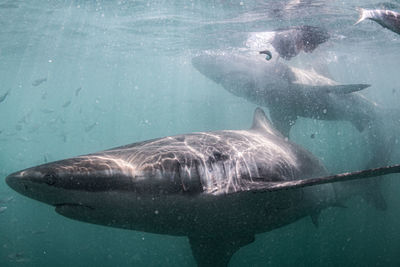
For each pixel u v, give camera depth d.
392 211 23.92
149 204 3.38
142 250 22.97
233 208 3.83
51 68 39.59
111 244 22.77
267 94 11.37
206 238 4.71
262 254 22.02
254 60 11.41
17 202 26.75
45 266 17.50
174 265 20.75
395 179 27.81
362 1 11.35
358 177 2.64
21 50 27.56
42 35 22.42
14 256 10.26
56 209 3.12
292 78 10.73
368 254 17.83
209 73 12.36
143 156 3.57
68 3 15.34
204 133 4.61
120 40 23.89
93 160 3.33
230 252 4.90
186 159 3.61
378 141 12.66
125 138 79.38
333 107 11.71
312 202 5.48
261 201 4.04
